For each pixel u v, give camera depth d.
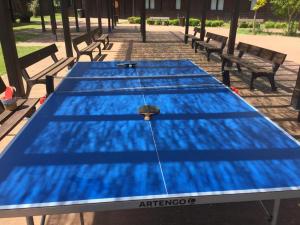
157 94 3.89
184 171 2.10
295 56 11.54
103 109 3.31
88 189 1.89
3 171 2.09
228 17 32.78
